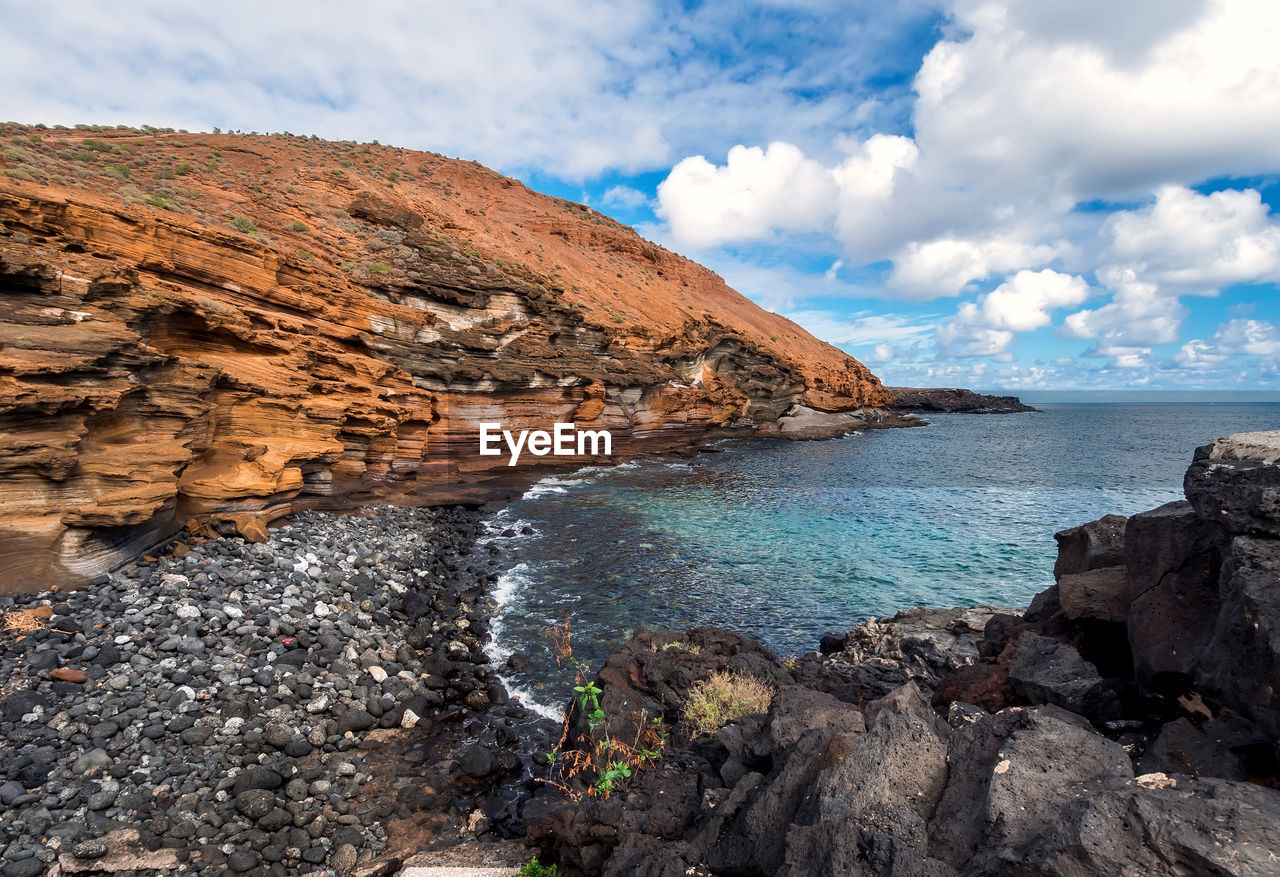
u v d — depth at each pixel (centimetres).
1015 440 8238
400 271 3603
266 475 1833
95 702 924
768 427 7519
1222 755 431
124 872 696
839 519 3114
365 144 7544
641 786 705
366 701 1118
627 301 6969
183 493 1628
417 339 3428
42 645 1007
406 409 2980
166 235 2136
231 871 724
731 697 980
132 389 1388
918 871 366
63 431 1213
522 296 4144
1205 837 315
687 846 529
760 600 1920
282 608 1338
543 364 4050
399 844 809
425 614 1581
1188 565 577
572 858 642
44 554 1169
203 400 1697
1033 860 341
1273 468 527
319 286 2809
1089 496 3991
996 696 688
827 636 1529
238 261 2388
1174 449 7231
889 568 2297
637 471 4375
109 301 1466
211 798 823
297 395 2109
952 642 1264
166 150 4278
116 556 1277
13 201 1627
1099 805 350
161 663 1041
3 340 1173
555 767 980
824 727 594
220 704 998
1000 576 2227
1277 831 311
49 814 736
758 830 495
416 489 3073
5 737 834
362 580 1664
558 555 2264
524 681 1308
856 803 445
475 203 7475
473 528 2542
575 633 1580
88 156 3098
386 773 958
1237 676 454
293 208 3822
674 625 1692
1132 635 605
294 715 1028
